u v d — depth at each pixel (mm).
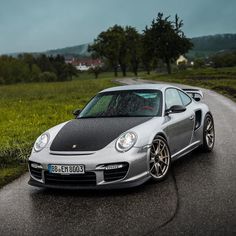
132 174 5453
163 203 5012
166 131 6266
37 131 12945
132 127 5871
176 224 4281
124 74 118750
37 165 5762
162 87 7109
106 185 5402
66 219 4723
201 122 7715
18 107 23797
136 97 6855
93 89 42438
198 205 4840
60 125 6543
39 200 5574
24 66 173500
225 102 19406
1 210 5246
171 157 6457
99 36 117000
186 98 7727
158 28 91250
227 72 67938
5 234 4383
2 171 7500
